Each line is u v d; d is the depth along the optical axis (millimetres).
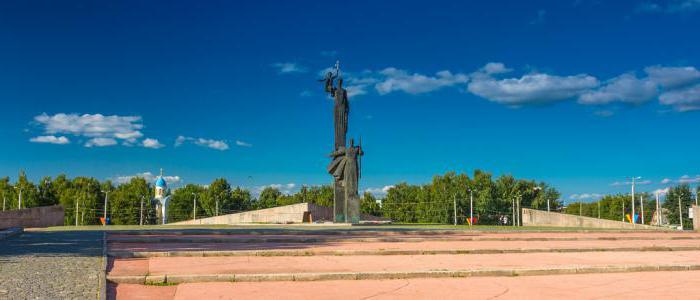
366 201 107625
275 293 9266
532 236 23062
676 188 89875
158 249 15047
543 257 15102
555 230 29781
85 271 10633
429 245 17469
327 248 15648
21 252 13992
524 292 9906
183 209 115938
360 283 10461
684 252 18016
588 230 30578
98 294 8438
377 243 18438
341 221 38156
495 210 90938
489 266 12484
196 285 9859
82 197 96812
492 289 10117
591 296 9672
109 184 108375
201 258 13359
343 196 38406
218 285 9906
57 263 11773
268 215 54781
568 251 17047
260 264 12266
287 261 13000
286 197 126312
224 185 113875
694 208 36656
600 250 17453
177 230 22875
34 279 9617
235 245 17109
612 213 107500
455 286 10344
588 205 123562
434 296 9336
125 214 99188
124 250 14523
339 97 39188
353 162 38125
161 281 9922
